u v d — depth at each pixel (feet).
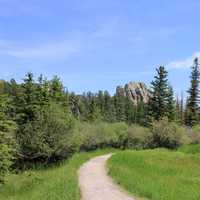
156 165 116.98
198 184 86.07
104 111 402.11
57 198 55.26
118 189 71.26
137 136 228.63
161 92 300.61
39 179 85.81
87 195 64.64
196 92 314.14
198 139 226.58
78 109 335.26
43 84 146.92
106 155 172.45
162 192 66.85
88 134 192.03
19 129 125.18
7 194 78.23
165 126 226.58
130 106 422.00
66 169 99.30
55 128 127.54
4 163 91.04
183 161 134.82
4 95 98.22
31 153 124.88
